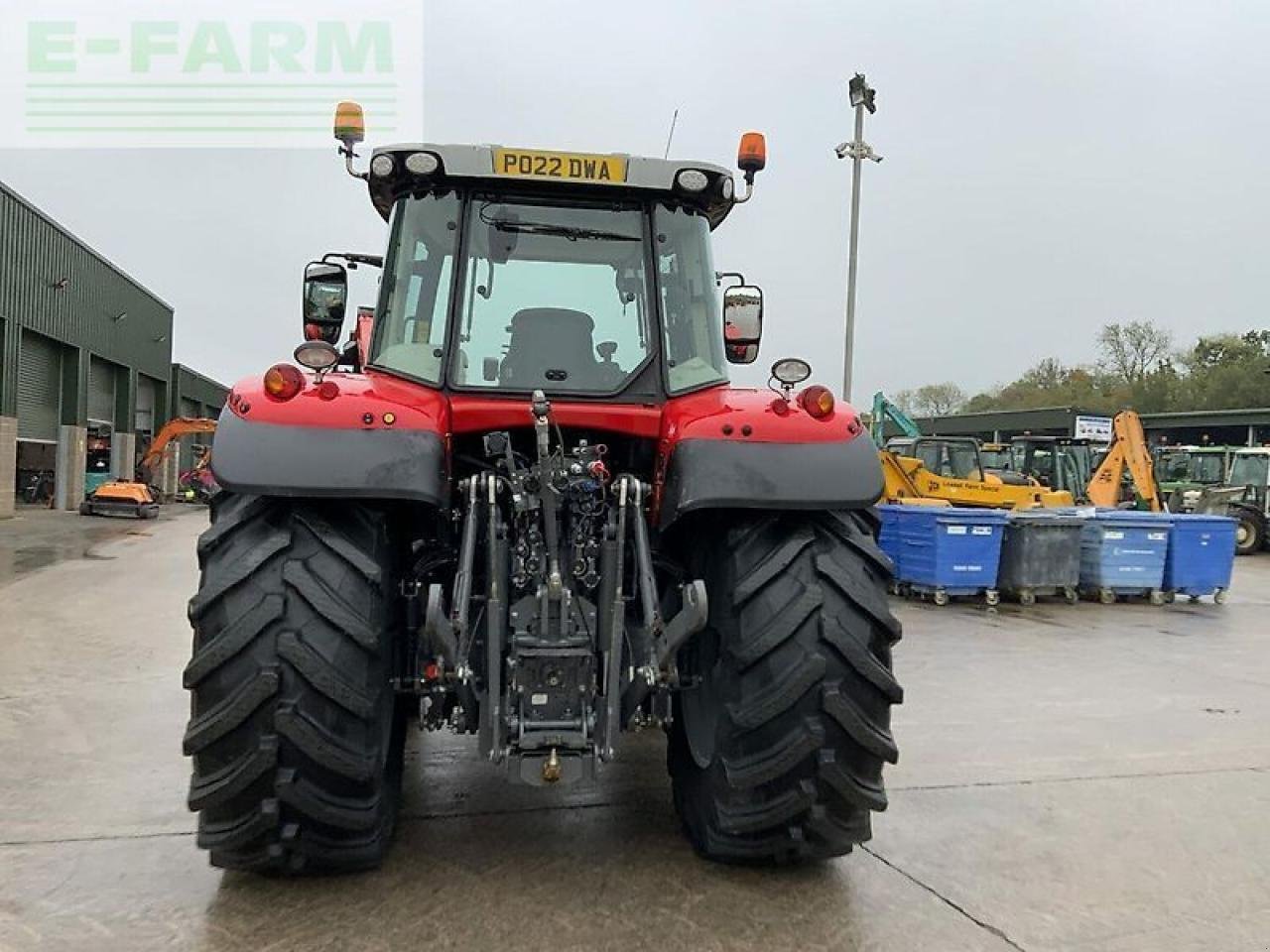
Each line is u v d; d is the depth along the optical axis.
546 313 3.56
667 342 3.61
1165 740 5.19
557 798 3.95
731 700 3.07
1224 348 55.84
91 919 2.83
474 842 3.46
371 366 3.49
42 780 4.12
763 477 3.11
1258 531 20.48
